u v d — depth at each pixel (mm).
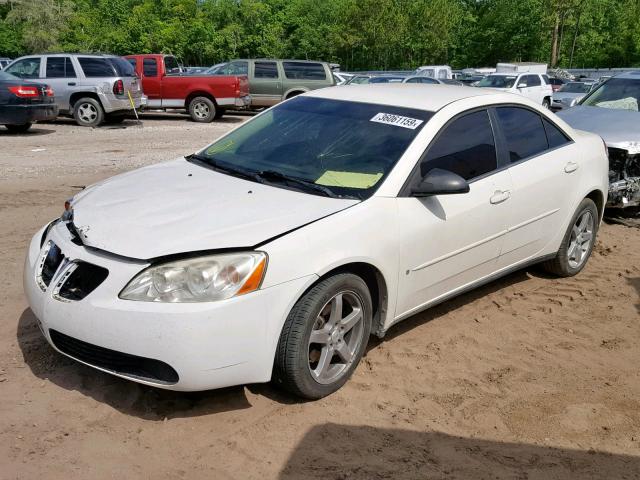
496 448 3240
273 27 64812
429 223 3971
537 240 5055
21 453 2959
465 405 3611
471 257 4406
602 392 3826
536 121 5078
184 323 3002
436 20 56281
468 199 4246
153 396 3461
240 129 4812
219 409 3404
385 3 56219
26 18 67812
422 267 4020
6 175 9141
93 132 15133
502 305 5039
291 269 3244
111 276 3131
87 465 2912
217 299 3062
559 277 5680
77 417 3256
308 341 3357
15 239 6020
